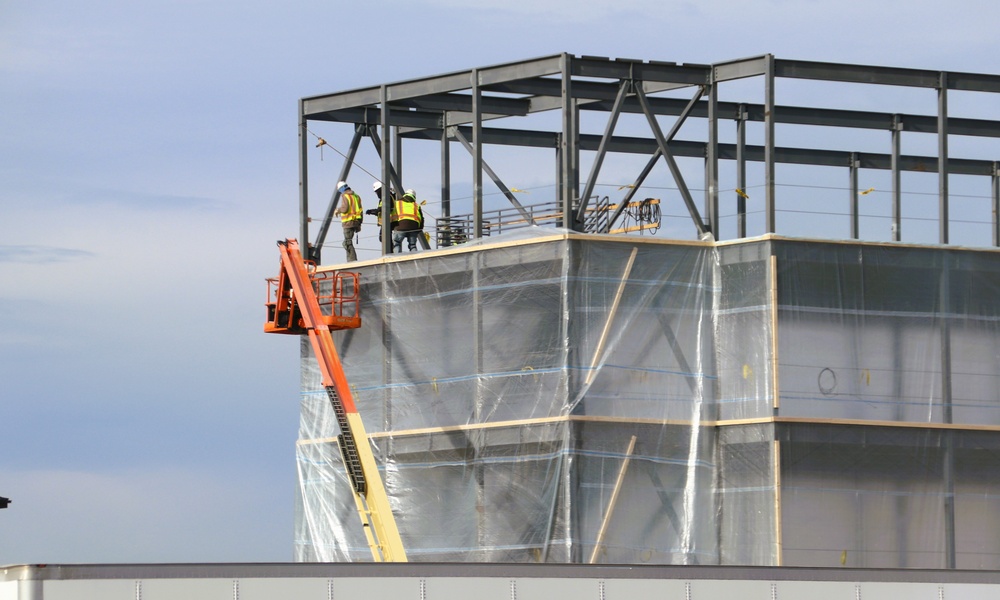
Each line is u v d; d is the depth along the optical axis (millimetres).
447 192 102125
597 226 94375
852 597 61812
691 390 86250
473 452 86500
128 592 55312
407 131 102875
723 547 85562
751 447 85250
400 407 89375
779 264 85938
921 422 86875
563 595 59562
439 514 87312
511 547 84812
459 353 87812
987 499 87375
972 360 88312
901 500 86062
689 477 85375
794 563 84125
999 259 89375
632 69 88250
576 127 96812
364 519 84125
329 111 94438
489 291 86875
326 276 92688
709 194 88812
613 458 84125
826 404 85625
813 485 84938
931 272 88312
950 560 86375
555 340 84812
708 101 90000
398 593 58031
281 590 56969
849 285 86938
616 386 84750
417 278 89438
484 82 89125
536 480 84562
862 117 101562
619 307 85375
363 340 91188
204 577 56188
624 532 83875
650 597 60219
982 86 91750
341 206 94000
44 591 54438
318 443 93625
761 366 85688
